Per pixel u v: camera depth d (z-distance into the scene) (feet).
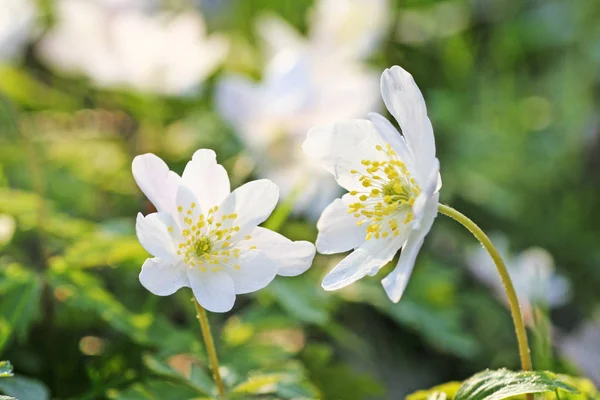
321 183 1.84
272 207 1.36
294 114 1.78
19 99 2.14
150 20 1.90
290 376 1.48
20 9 2.11
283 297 1.63
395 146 1.31
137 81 1.89
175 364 1.67
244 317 1.63
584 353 1.74
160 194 1.34
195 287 1.33
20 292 1.54
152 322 1.57
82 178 1.95
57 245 1.70
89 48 1.87
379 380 1.85
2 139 1.93
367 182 1.35
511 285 1.35
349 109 1.79
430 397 1.39
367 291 1.76
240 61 2.35
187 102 2.18
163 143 2.10
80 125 2.20
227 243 1.35
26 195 1.69
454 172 2.28
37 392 1.44
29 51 2.31
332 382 1.68
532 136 2.72
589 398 1.44
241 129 1.80
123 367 1.61
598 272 2.32
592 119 2.70
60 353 1.64
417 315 1.76
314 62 1.91
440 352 1.93
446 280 1.84
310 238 1.84
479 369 1.91
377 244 1.34
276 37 2.01
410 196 1.34
